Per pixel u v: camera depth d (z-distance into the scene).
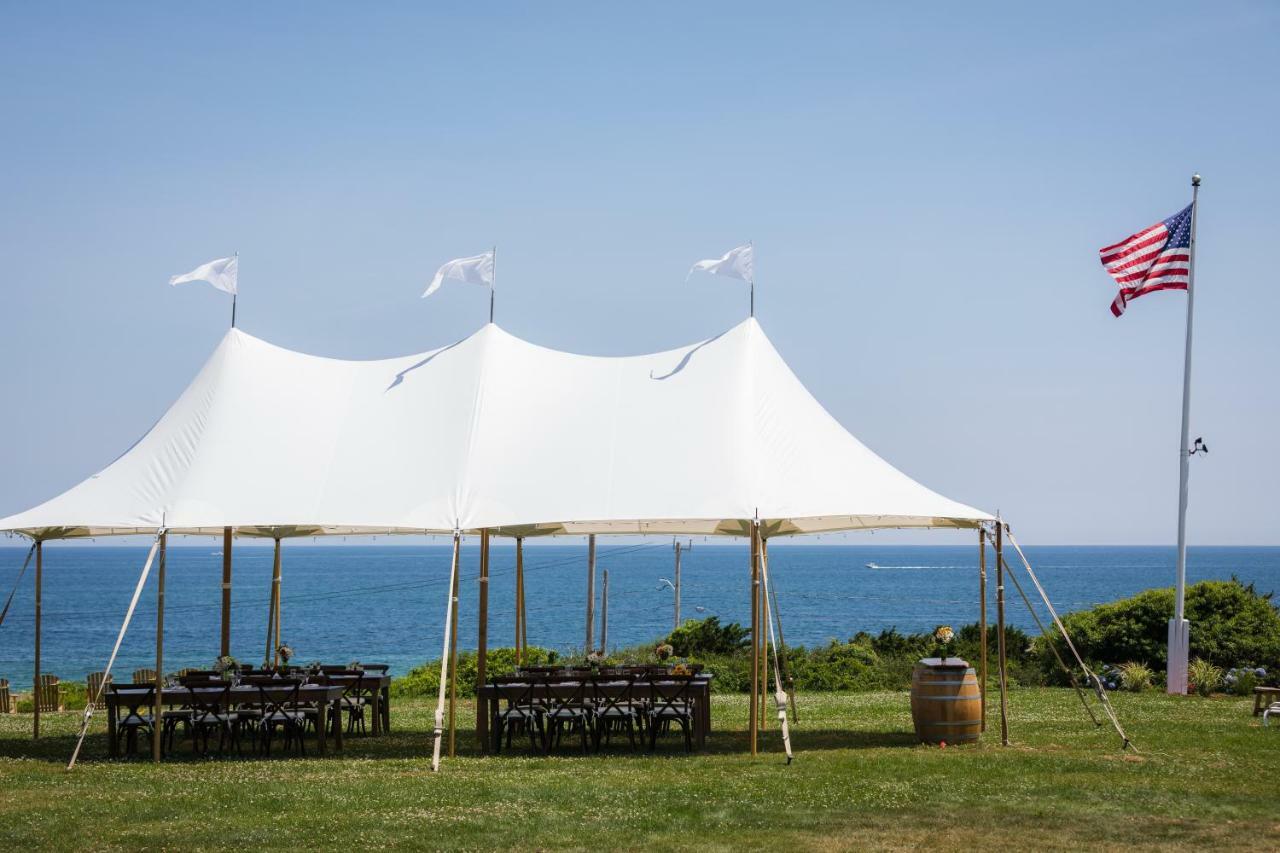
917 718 14.30
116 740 13.73
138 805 10.29
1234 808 9.97
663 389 15.40
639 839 8.98
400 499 14.18
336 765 12.83
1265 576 155.88
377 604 108.25
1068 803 10.20
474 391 15.41
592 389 15.66
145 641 68.69
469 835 9.13
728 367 15.41
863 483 14.23
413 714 19.22
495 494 14.22
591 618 29.00
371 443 15.07
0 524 13.90
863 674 25.19
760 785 11.15
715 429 14.60
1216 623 23.39
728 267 16.12
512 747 14.41
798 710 18.77
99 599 117.62
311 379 16.08
